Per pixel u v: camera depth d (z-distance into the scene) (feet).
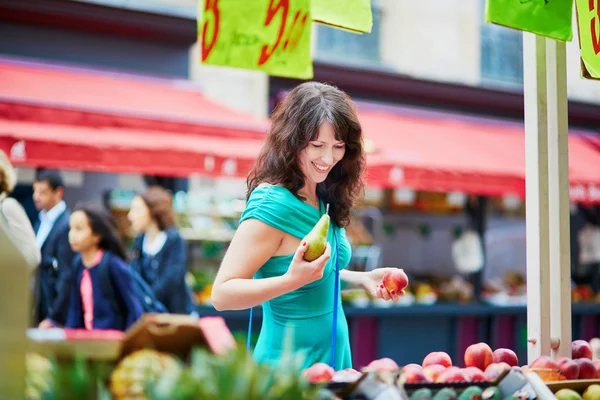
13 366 4.83
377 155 25.34
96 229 15.53
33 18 25.81
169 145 21.33
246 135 23.61
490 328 29.22
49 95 22.58
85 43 26.89
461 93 34.53
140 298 15.67
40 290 19.06
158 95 25.76
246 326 24.11
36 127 20.56
